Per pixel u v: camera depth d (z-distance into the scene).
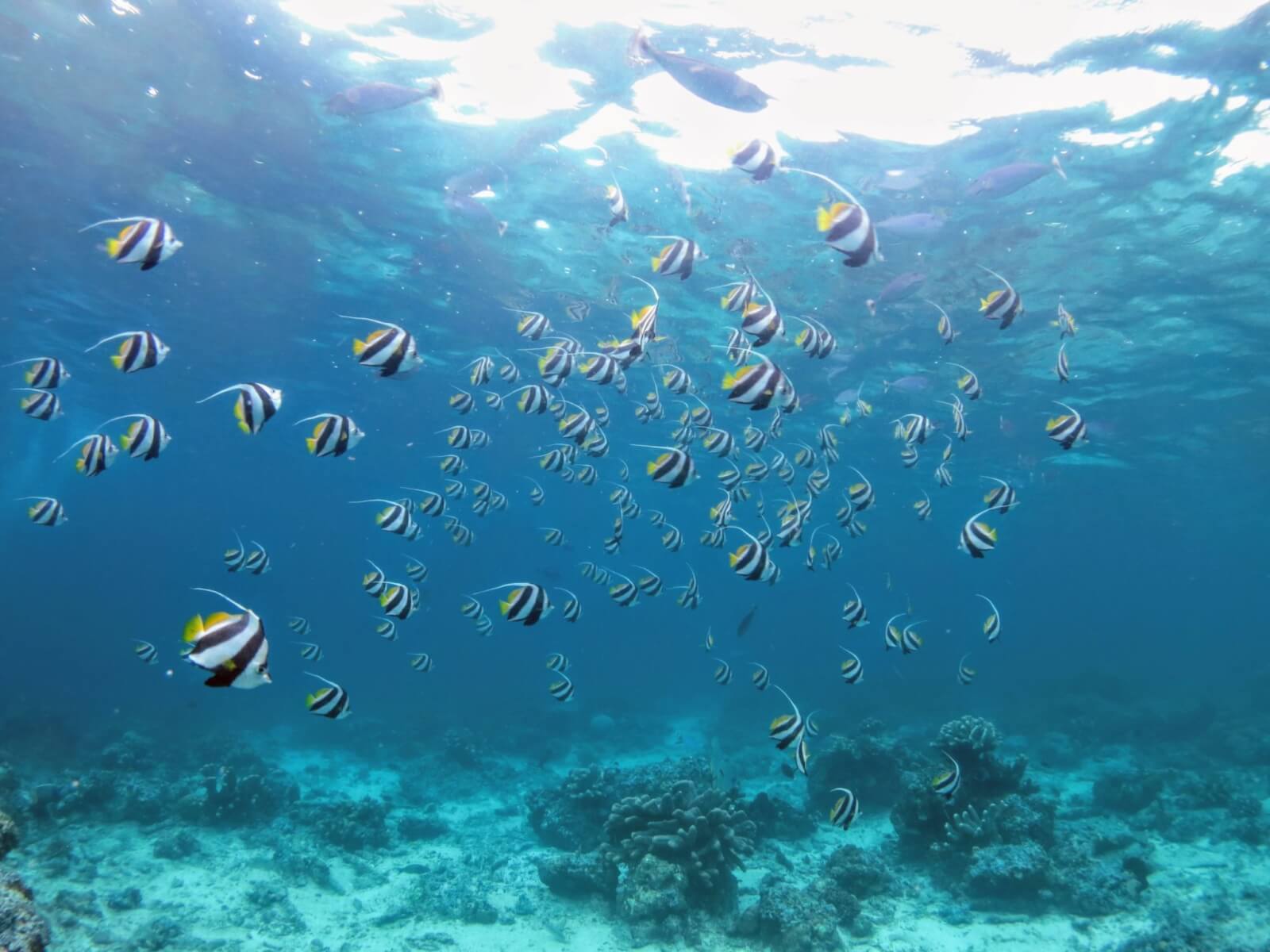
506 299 20.31
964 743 9.94
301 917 8.46
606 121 12.42
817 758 13.64
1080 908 7.95
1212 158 11.81
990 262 15.55
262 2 10.42
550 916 8.55
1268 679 28.92
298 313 22.22
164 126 13.23
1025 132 11.49
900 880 9.11
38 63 11.67
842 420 12.74
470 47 11.08
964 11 9.54
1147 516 45.38
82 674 35.72
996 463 34.16
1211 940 6.32
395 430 37.81
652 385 26.72
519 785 16.80
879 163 12.55
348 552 122.50
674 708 32.47
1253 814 12.05
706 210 14.59
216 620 3.10
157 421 6.39
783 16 9.92
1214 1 9.00
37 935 3.94
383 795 15.36
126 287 20.80
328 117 12.74
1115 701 27.70
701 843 8.40
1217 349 19.23
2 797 10.49
